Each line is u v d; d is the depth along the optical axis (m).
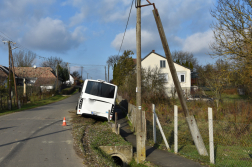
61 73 74.69
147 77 22.47
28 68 61.00
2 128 10.40
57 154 6.54
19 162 5.76
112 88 14.20
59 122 12.70
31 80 58.06
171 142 9.55
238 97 20.44
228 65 11.55
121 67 34.78
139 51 7.15
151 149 8.34
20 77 55.47
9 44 22.66
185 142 9.62
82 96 13.84
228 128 10.23
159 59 36.94
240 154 7.39
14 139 8.17
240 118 11.33
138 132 7.01
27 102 27.14
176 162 6.62
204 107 16.09
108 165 6.09
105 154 7.18
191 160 6.77
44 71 60.78
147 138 10.14
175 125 7.71
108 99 14.01
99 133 9.76
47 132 9.66
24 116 15.13
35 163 5.73
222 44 11.22
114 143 8.04
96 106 13.85
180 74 36.97
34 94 33.06
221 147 8.40
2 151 6.64
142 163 6.81
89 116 15.52
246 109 11.96
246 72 10.95
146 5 7.10
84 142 8.07
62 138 8.58
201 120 13.12
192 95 19.80
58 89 49.91
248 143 8.77
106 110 13.95
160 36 7.29
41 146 7.35
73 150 6.99
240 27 10.71
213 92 17.48
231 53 10.95
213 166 6.11
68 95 49.34
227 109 13.96
